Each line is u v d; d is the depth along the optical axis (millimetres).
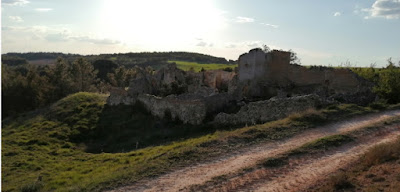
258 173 13875
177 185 13289
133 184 13656
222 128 25219
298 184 12664
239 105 29281
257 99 32125
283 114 23609
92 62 93562
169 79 44719
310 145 16250
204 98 27750
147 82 41562
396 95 25844
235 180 13375
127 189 13242
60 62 63750
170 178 13969
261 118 24531
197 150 16797
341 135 17453
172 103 30172
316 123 19891
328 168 13906
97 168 19250
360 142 16891
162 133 27234
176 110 29719
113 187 13516
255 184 12938
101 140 29453
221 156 15945
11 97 52656
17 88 53938
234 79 36281
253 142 17422
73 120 34031
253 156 15617
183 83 42469
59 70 60906
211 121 27109
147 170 14914
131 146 25750
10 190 16859
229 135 18547
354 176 12750
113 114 34594
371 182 11930
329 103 23672
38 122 35312
